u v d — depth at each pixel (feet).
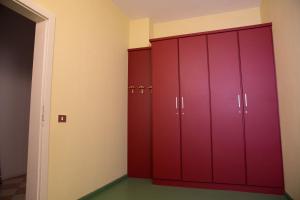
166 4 11.79
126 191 9.75
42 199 6.59
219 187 9.95
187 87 10.82
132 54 12.74
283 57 8.49
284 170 9.03
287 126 8.41
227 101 10.18
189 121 10.61
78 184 8.29
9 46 12.62
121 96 11.87
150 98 12.13
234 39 10.38
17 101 12.78
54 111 7.32
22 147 12.85
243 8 12.33
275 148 9.36
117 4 11.74
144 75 12.38
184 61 11.00
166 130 10.90
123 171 11.69
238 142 9.85
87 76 9.12
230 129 10.02
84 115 8.82
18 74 12.96
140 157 11.96
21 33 13.34
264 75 9.82
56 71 7.46
